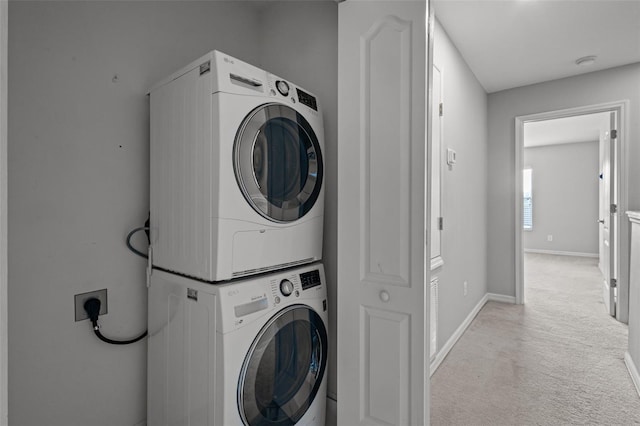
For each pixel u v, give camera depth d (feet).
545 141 21.26
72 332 4.31
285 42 6.37
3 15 1.51
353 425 4.69
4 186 1.51
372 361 4.53
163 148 4.51
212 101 3.71
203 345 3.79
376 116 4.49
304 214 4.80
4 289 1.52
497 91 11.84
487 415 5.57
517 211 11.51
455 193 8.58
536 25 7.60
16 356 3.90
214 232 3.69
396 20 4.33
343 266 4.79
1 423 1.51
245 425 3.78
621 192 9.57
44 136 4.07
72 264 4.31
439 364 7.25
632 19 7.30
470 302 9.95
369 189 4.55
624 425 5.31
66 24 4.24
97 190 4.52
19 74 3.89
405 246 4.25
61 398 4.22
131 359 4.86
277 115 4.33
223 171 3.68
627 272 9.57
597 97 9.98
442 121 7.59
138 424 4.93
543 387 6.36
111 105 4.65
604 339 8.50
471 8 6.98
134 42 4.89
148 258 4.79
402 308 4.28
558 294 12.84
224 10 6.16
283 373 4.31
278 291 4.25
